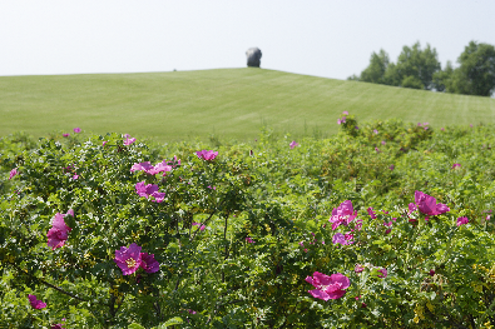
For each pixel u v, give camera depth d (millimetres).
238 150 6863
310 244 2939
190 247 2701
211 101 31125
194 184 3270
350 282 2445
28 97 29406
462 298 2461
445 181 5828
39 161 3613
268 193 4535
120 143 3818
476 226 3496
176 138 18906
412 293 2365
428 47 94688
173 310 2484
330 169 7082
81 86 33844
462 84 77812
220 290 2568
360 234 2828
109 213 2480
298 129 22562
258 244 3055
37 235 2666
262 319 2711
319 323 2674
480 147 9570
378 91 37906
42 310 2498
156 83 36438
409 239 2648
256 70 46281
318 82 40719
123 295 2490
